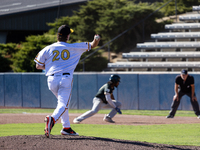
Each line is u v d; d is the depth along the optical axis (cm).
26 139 1320
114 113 2764
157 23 6806
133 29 6906
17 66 6234
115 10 6888
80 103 4334
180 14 7594
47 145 1206
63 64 1370
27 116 3375
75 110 4216
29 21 8750
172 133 2058
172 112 3195
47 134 1271
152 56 5522
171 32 6228
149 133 2055
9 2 9794
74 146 1199
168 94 4047
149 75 4094
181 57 5312
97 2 7212
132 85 4153
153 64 5294
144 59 5741
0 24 8531
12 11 8575
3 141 1280
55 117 1290
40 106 4503
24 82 4591
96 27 7025
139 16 6712
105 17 6856
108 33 6838
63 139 1338
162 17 7044
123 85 4181
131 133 2062
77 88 4344
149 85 4100
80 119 2667
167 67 5200
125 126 2509
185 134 1994
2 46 7419
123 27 6819
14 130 2197
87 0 8112
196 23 6128
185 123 2689
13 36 9050
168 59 5484
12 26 8631
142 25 6856
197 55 5181
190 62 5200
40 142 1257
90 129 2295
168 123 2733
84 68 6203
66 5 8544
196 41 5691
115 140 1388
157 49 5853
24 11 8475
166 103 4053
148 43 5975
